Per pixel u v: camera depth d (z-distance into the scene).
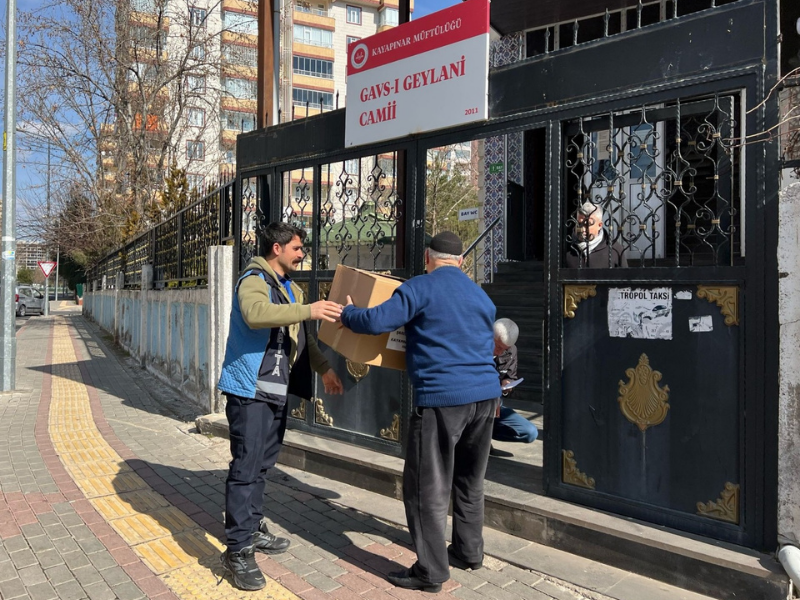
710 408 2.92
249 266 3.35
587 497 3.37
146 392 9.03
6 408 7.76
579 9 7.95
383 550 3.49
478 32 3.78
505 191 9.29
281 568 3.28
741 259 3.03
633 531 3.02
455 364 2.95
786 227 2.68
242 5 20.59
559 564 3.14
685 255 5.50
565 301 3.46
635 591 2.84
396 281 3.31
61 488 4.58
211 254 6.54
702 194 5.68
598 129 3.43
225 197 6.70
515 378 4.87
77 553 3.46
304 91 45.94
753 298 2.79
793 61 4.24
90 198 21.31
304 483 4.55
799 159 2.66
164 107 20.72
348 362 4.81
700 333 2.96
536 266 7.89
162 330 10.09
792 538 2.66
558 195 3.49
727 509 2.87
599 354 3.32
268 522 3.89
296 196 5.93
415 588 3.02
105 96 19.97
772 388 2.74
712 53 2.93
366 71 4.49
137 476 4.87
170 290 9.34
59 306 49.34
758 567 2.63
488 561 3.28
